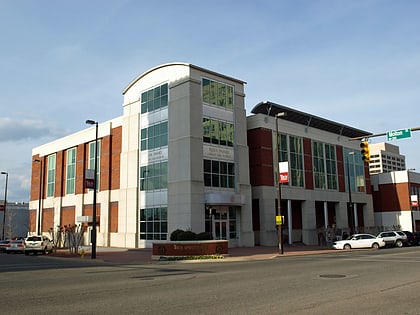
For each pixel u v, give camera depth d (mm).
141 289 12008
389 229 60938
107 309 8953
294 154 47844
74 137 56500
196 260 25875
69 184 56719
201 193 37562
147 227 41375
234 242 39938
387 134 23156
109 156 49000
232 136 41875
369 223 58188
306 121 50531
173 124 39781
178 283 13367
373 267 18141
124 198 44625
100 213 49062
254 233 44531
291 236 46031
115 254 33094
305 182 48438
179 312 8539
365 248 37562
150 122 42875
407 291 11102
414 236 41750
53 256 32656
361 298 10031
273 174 44656
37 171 65375
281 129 46656
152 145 42188
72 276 16250
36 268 20906
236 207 40844
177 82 40094
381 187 65438
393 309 8719
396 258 23844
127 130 45750
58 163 59781
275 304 9336
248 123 45812
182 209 37312
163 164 40375
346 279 13820
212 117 40219
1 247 44031
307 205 48125
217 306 9164
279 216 31188
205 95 40031
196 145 38062
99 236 48031
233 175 41125
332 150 54062
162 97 41688
